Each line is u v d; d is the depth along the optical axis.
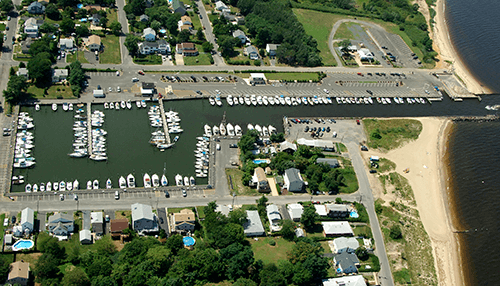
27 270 177.88
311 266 192.12
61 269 182.88
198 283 185.38
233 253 192.12
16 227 196.00
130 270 181.00
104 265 180.25
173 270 185.12
